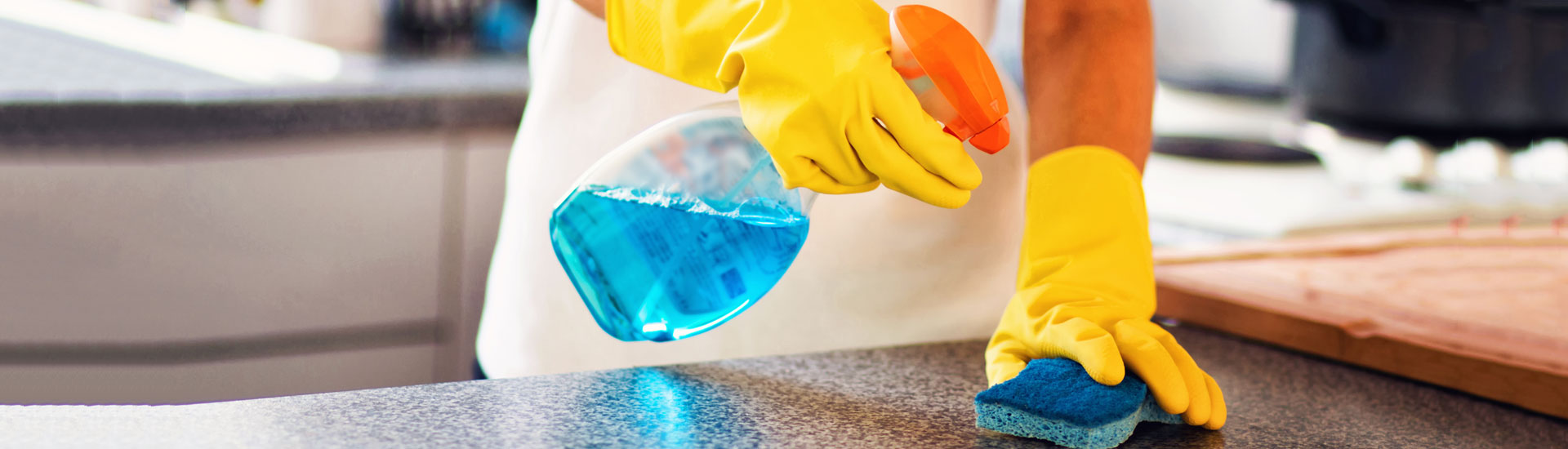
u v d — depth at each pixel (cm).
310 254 214
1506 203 206
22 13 287
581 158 146
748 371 122
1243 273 147
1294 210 201
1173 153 250
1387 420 118
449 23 298
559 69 148
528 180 150
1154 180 233
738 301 114
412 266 224
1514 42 231
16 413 109
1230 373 127
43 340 203
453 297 230
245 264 209
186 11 297
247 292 211
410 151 218
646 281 112
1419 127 241
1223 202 211
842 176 110
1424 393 124
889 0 140
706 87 116
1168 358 113
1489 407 121
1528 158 226
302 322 217
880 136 108
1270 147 249
